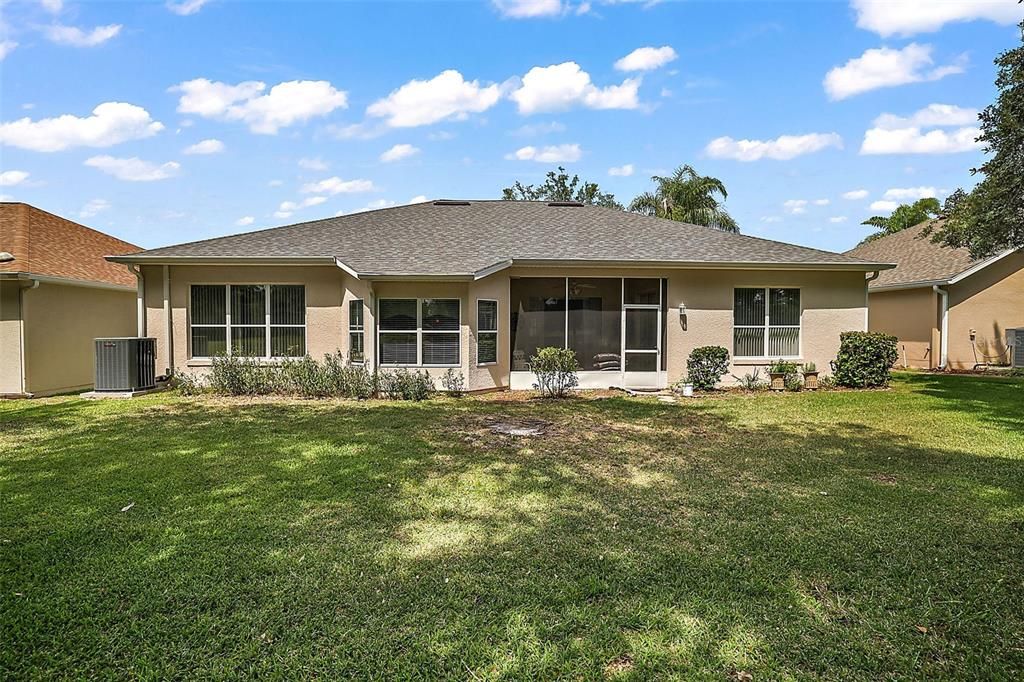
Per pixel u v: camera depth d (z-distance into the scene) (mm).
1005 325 18359
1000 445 7789
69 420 9547
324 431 8672
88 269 14812
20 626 3285
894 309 20641
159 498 5500
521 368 13969
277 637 3205
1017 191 13719
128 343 12516
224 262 13094
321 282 13602
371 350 12703
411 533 4695
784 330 14438
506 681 2840
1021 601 3600
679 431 8836
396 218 16828
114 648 3098
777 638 3201
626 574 3965
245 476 6258
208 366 13547
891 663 2984
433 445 7781
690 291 14164
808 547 4414
